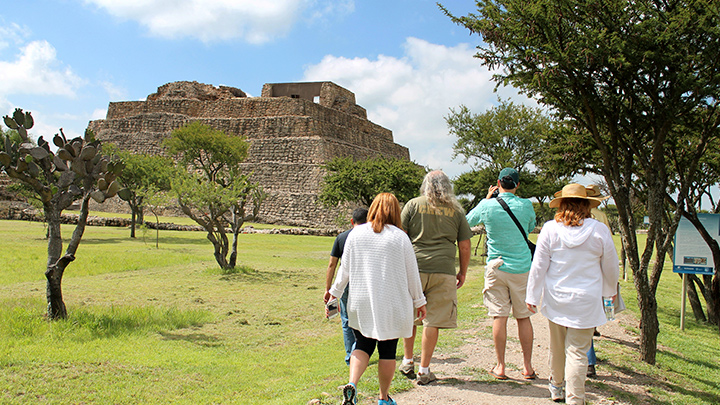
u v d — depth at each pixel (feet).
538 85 22.08
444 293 15.93
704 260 35.47
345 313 20.10
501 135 95.96
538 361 19.42
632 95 22.84
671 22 20.30
